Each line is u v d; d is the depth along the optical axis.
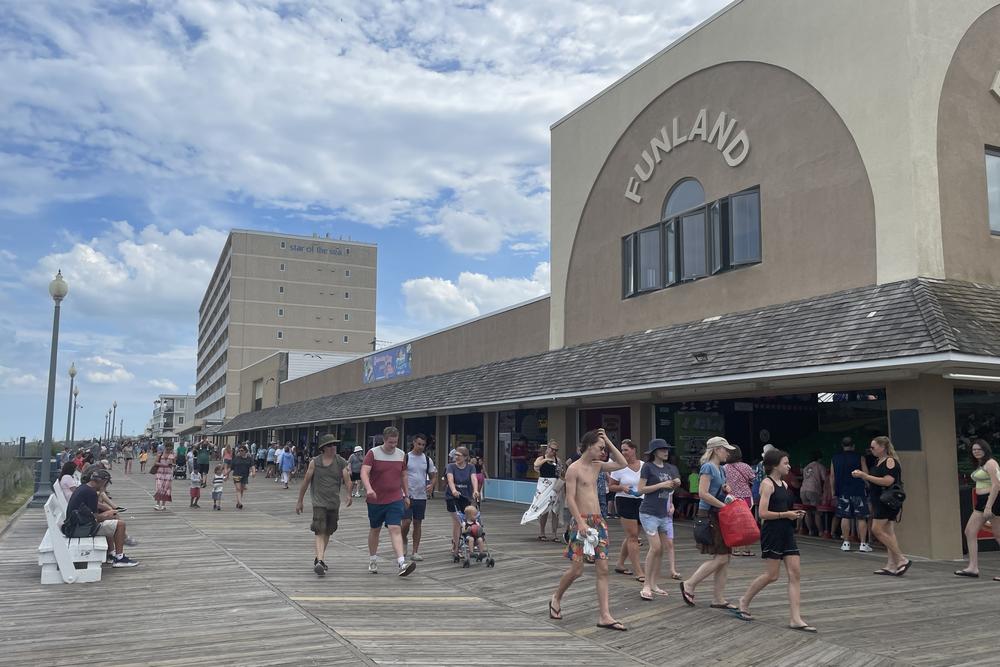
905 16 12.45
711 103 16.31
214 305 118.44
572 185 20.88
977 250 12.54
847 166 13.20
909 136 12.18
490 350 24.86
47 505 10.48
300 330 102.56
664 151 17.61
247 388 65.81
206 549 12.83
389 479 10.36
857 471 10.64
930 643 6.90
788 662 6.46
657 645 7.01
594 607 8.48
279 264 102.75
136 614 7.99
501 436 22.95
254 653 6.52
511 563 11.38
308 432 44.12
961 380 11.55
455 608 8.46
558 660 6.52
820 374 11.46
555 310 21.20
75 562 9.90
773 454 7.63
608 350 17.88
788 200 14.31
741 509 8.00
